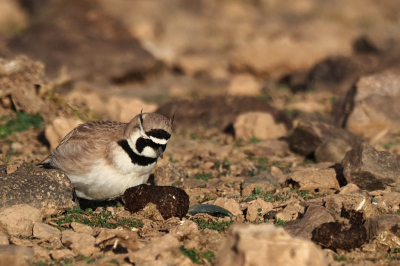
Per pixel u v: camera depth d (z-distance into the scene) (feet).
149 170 33.63
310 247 22.65
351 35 126.62
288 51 95.35
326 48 113.70
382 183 37.88
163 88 89.20
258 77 95.96
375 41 105.19
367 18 152.87
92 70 88.79
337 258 27.81
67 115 55.11
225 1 159.02
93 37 92.84
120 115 58.23
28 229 30.40
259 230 23.09
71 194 33.68
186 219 33.19
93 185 33.53
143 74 91.61
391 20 152.05
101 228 30.68
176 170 40.60
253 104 61.57
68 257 27.09
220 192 39.14
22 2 131.95
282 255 22.27
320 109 68.49
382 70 77.82
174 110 61.31
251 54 95.76
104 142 33.04
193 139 55.52
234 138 56.18
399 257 28.19
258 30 137.80
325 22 139.74
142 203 33.01
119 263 26.48
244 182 39.58
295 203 35.73
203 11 152.87
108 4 139.74
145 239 29.50
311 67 90.94
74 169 33.53
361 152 38.55
